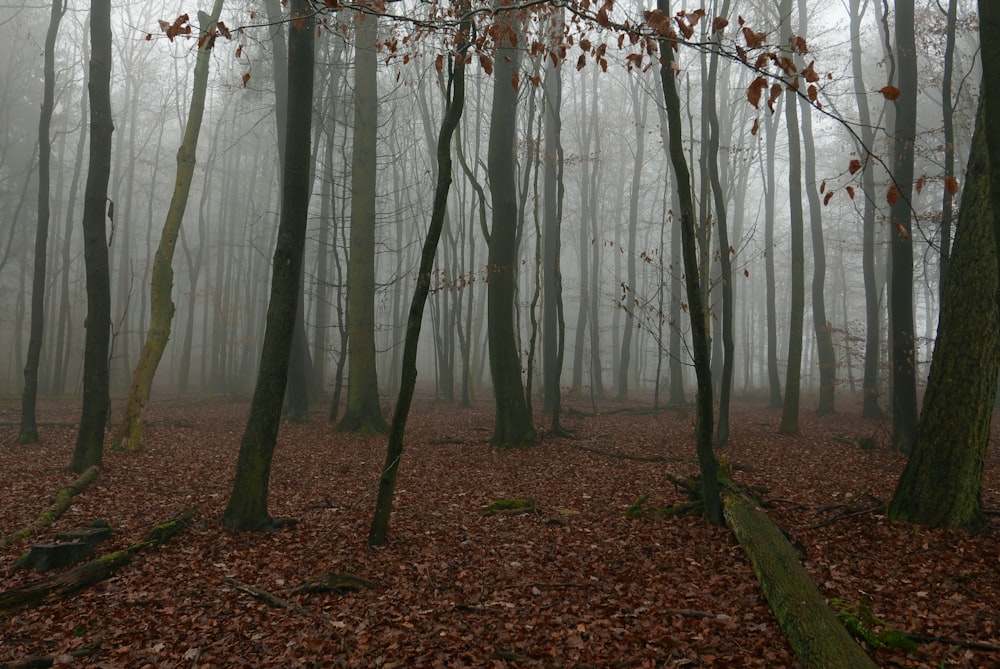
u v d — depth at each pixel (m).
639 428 17.03
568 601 5.57
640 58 5.15
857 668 3.99
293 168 7.18
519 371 13.96
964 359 6.91
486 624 5.15
